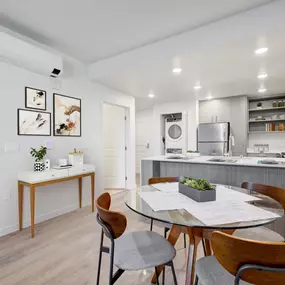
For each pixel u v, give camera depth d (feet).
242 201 4.71
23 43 7.95
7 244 7.29
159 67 9.77
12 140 8.40
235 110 16.26
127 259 3.98
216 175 9.82
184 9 6.84
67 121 10.67
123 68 10.18
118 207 11.26
